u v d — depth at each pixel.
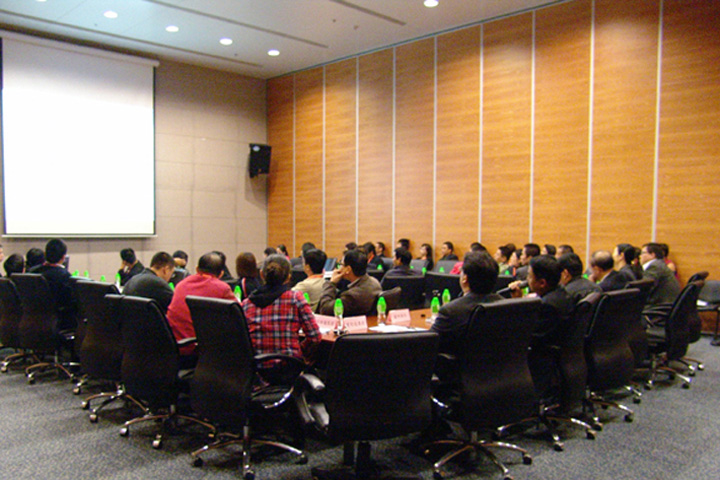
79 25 7.71
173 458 2.80
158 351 2.84
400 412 2.15
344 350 2.02
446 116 7.89
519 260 6.21
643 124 6.12
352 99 9.13
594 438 3.07
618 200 6.31
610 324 3.12
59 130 8.21
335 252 9.46
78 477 2.57
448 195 7.88
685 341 4.00
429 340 2.11
